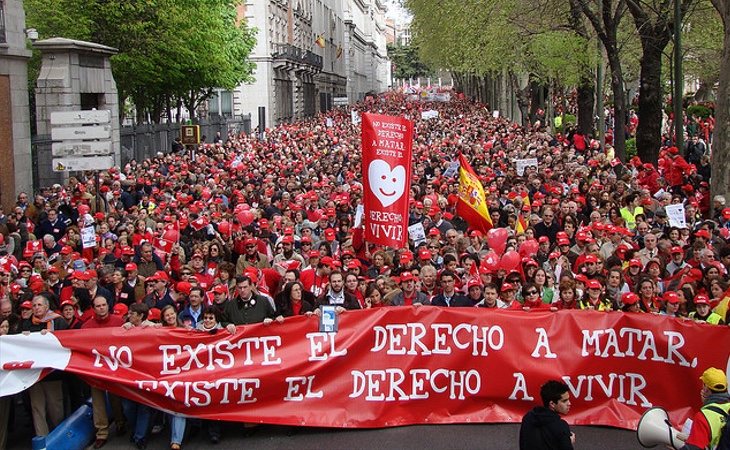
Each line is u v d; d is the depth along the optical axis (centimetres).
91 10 3488
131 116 5228
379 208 1192
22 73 2569
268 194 2108
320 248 1416
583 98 3822
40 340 920
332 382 958
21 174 2558
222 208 1872
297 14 8488
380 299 1110
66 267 1402
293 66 7656
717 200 1745
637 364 962
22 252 1689
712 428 711
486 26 3662
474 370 967
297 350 952
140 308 1007
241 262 1344
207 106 6575
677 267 1321
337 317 960
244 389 939
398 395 964
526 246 1332
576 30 2847
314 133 4847
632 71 4419
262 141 4403
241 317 991
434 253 1349
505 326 966
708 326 954
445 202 1902
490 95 7406
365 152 1193
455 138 3969
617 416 959
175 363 934
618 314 966
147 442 964
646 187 2097
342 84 12694
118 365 927
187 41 3844
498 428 955
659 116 2678
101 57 3156
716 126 1875
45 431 954
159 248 1482
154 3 3534
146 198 2183
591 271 1159
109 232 1659
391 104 9838
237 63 5006
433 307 971
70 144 1922
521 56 3769
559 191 1980
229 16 4894
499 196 2002
